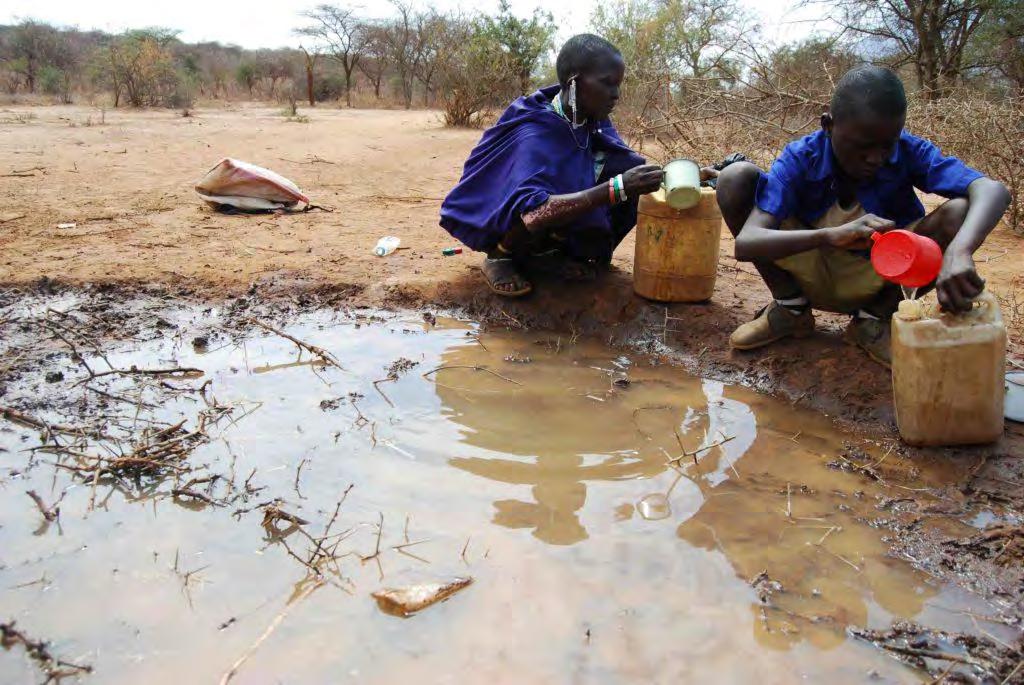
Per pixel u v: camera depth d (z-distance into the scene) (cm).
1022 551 231
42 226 556
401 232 566
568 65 377
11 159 875
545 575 222
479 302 428
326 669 189
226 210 626
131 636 199
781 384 337
